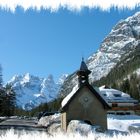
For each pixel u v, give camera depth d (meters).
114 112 88.88
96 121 38.03
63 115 39.53
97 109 38.28
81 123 31.59
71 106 37.88
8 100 130.25
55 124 45.31
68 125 35.75
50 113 91.88
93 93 38.25
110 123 49.19
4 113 131.38
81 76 38.62
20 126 59.72
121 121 50.31
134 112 90.12
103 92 95.75
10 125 62.22
